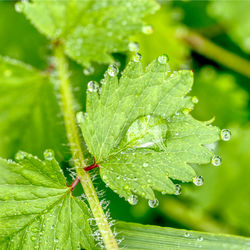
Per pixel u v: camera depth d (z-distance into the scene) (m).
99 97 0.25
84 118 0.25
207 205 0.29
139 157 0.24
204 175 0.29
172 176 0.24
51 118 0.27
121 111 0.25
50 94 0.27
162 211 0.29
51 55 0.29
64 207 0.24
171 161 0.24
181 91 0.25
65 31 0.27
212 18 0.30
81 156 0.25
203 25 0.30
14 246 0.24
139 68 0.25
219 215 0.29
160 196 0.29
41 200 0.24
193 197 0.29
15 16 0.29
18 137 0.27
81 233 0.24
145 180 0.24
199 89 0.30
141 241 0.25
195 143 0.24
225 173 0.29
